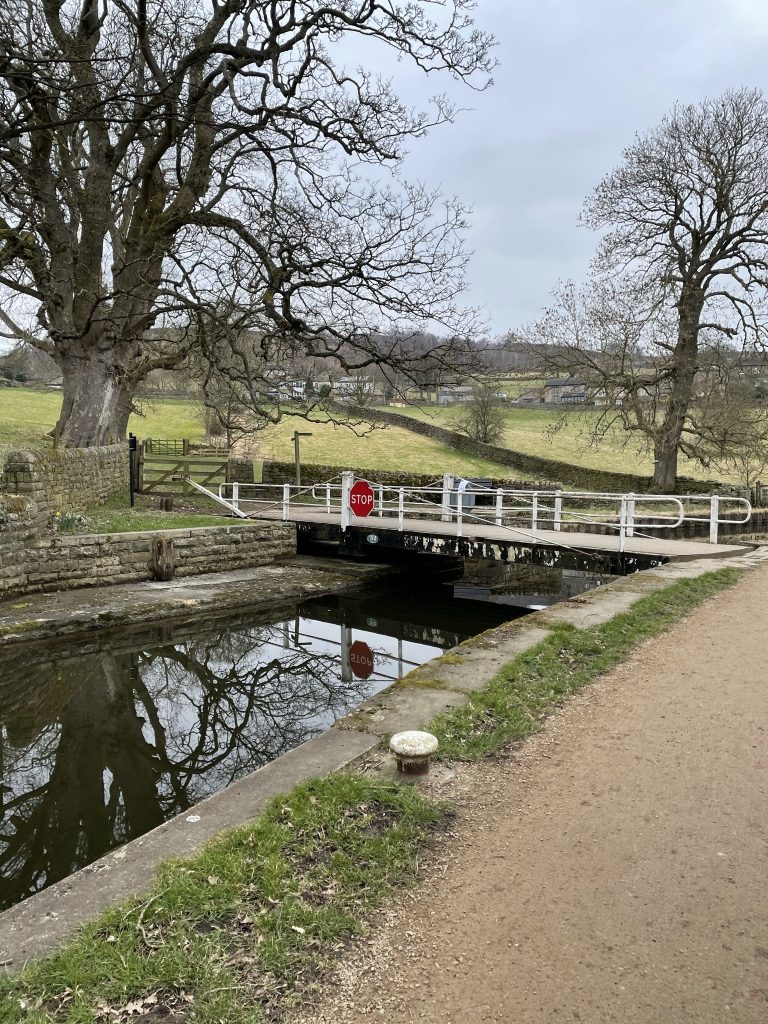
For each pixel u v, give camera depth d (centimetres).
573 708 560
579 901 318
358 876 337
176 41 1448
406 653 1174
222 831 377
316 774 441
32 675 995
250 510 2066
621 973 274
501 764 462
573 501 2536
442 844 367
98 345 1770
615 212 2494
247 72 1462
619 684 612
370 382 2342
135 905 314
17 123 1030
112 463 1962
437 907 316
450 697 569
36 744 804
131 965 277
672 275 2481
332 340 1755
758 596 942
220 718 898
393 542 1542
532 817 392
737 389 2492
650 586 985
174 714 908
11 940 295
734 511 2116
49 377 4478
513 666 641
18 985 267
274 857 348
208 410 3472
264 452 3322
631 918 305
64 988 267
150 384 3681
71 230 1702
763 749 471
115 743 811
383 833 375
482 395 3659
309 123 1444
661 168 2359
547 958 283
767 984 267
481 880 335
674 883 329
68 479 1550
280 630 1295
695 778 433
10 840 602
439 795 418
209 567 1530
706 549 1295
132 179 1709
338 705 939
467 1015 255
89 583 1320
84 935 294
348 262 1506
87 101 1184
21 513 1226
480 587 1703
